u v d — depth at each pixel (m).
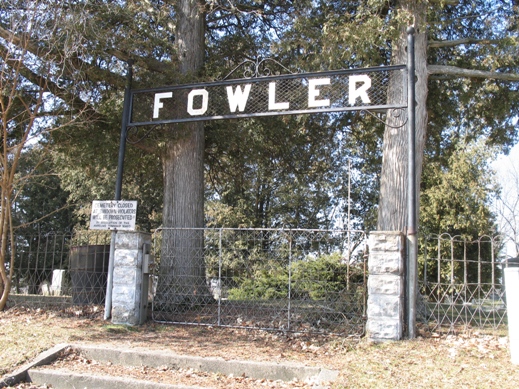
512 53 10.63
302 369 5.93
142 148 11.13
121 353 6.48
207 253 18.22
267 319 8.52
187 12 11.59
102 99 10.72
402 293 7.24
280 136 13.98
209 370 6.16
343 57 10.41
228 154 14.38
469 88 12.60
